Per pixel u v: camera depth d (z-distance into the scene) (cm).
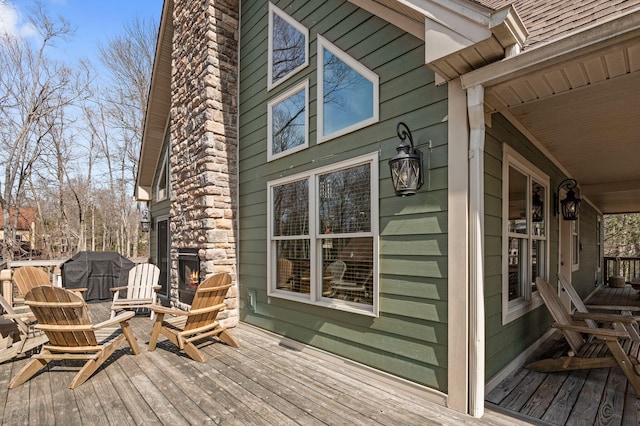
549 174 447
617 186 638
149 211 890
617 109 307
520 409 249
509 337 313
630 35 180
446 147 263
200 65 522
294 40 418
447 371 256
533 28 229
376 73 315
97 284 707
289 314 407
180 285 583
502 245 298
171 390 287
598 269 956
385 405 259
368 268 318
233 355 373
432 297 266
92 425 235
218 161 500
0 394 282
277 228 436
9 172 1468
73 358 314
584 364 289
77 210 1822
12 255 1468
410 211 283
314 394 278
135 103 1733
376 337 306
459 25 220
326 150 365
